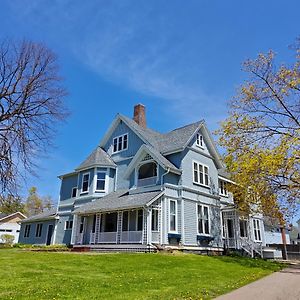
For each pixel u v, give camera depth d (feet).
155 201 70.44
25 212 247.91
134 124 97.40
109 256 52.13
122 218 75.25
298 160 61.72
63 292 26.66
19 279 31.53
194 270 44.70
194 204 79.77
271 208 70.64
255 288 33.99
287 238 161.27
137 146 91.56
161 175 74.95
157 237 68.23
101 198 89.10
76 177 105.29
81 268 40.32
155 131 106.73
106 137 102.63
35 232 114.32
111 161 96.78
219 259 62.75
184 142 80.84
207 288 31.78
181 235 73.20
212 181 89.71
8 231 186.50
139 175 85.35
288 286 35.70
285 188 66.39
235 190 77.92
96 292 27.22
